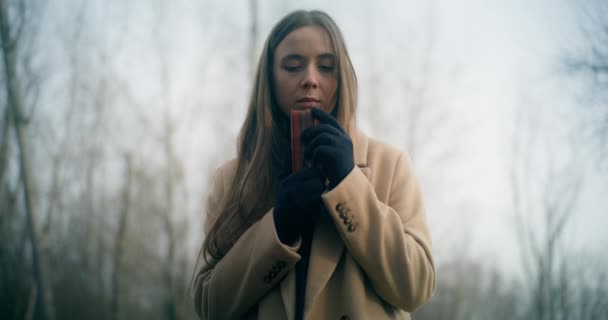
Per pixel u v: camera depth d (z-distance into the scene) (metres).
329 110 1.66
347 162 1.38
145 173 17.39
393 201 1.62
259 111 1.72
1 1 11.09
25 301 16.95
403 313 1.55
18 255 17.12
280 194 1.45
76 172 20.16
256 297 1.48
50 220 11.78
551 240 17.98
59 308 19.86
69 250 20.91
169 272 15.15
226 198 1.73
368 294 1.46
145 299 19.89
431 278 1.46
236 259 1.51
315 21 1.65
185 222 15.84
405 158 1.74
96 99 18.78
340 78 1.63
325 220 1.51
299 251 1.54
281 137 1.73
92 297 20.58
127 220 17.02
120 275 16.53
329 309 1.45
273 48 1.72
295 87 1.61
